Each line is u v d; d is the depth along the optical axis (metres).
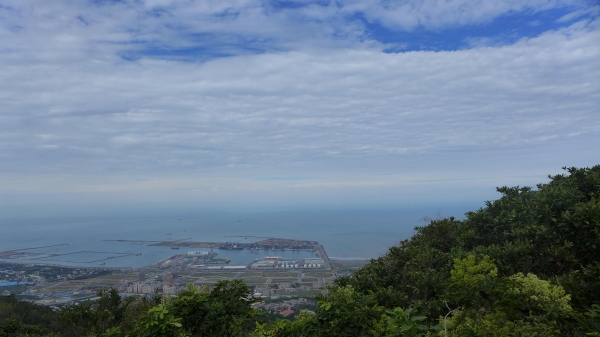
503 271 5.16
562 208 5.45
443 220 8.51
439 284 5.49
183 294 5.34
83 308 6.55
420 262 6.70
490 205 7.80
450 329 3.49
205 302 5.20
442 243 7.90
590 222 4.79
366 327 4.07
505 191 8.42
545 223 5.48
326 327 4.25
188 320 5.03
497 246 5.52
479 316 3.28
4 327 8.22
